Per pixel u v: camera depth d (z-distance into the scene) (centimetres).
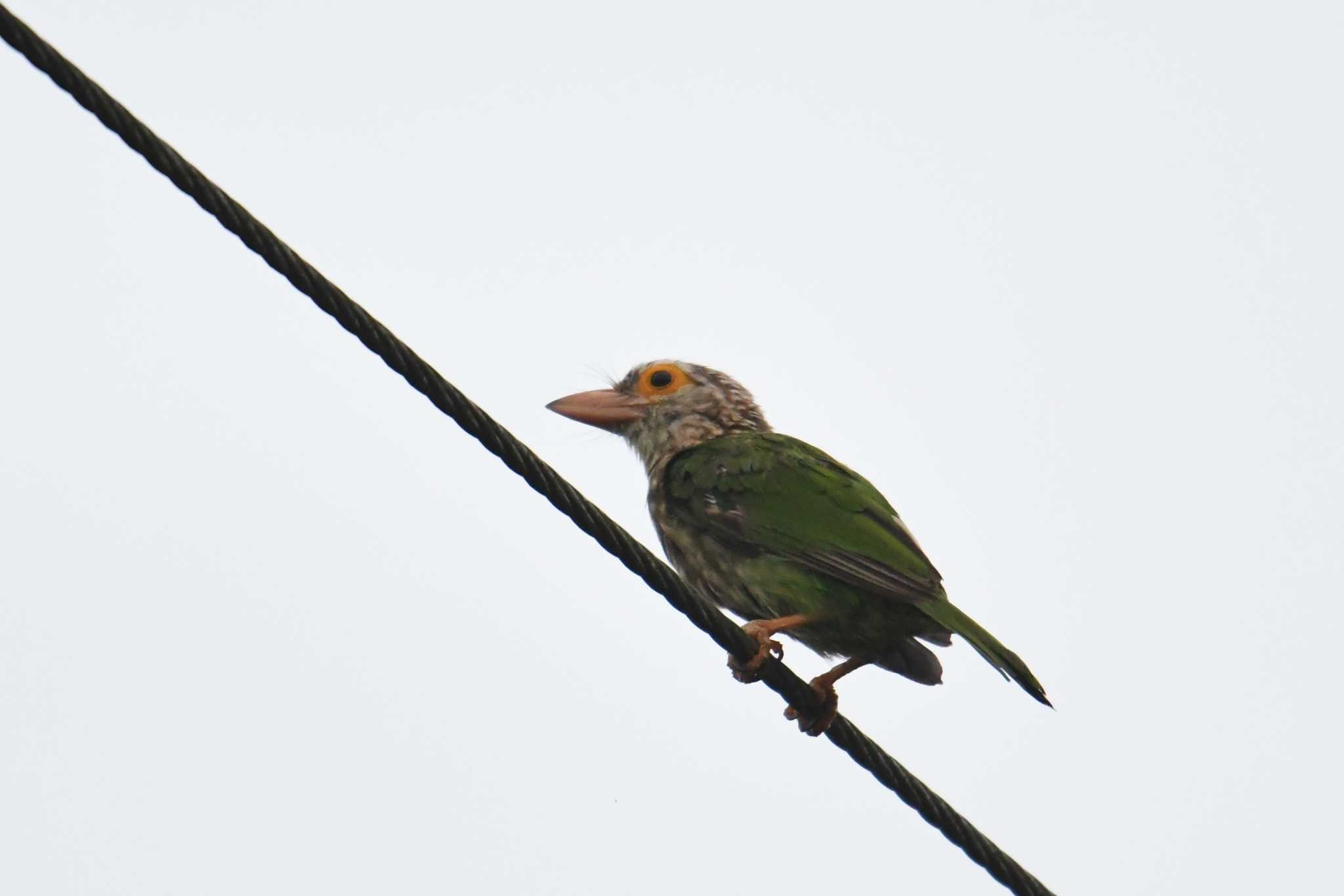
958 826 1044
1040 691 1104
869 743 1057
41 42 742
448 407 890
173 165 794
